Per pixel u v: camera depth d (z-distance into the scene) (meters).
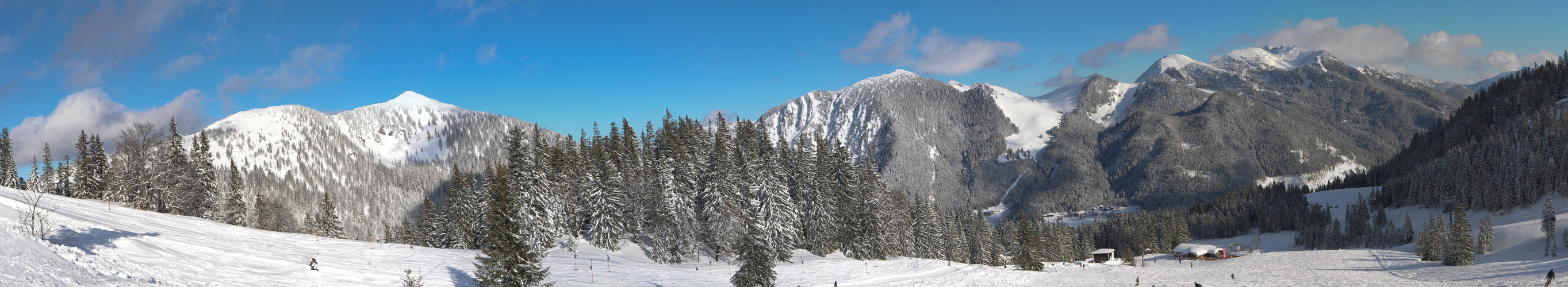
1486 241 126.88
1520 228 133.62
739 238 77.94
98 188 101.25
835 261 87.31
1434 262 106.12
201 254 51.28
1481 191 164.75
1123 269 94.69
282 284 47.41
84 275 37.38
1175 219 194.88
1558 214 137.62
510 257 49.22
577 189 87.88
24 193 80.31
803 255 91.56
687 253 82.19
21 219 45.75
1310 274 95.00
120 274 39.97
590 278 65.19
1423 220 172.75
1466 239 98.19
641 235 89.44
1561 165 154.38
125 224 60.94
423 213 111.31
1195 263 119.81
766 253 58.25
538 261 52.25
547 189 80.62
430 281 56.34
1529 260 98.94
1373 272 97.31
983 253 125.19
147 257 45.69
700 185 94.19
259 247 59.50
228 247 56.22
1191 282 86.31
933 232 108.00
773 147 102.94
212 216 96.19
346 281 52.19
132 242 48.00
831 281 74.88
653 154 108.50
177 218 79.25
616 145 103.25
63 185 125.44
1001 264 111.75
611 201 83.31
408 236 116.56
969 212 165.12
